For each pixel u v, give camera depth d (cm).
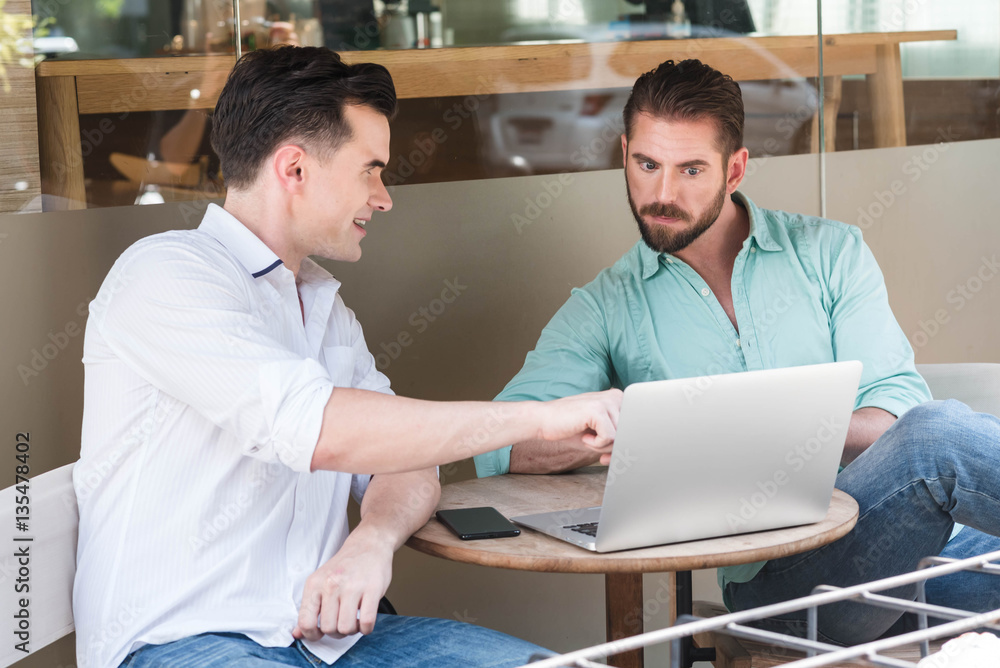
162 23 192
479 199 224
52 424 182
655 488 114
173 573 116
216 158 200
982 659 73
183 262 118
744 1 238
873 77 249
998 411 201
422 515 132
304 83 128
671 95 188
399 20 212
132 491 117
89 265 186
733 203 197
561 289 235
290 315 133
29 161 179
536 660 79
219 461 118
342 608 113
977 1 254
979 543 158
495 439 113
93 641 116
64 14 183
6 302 175
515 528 127
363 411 110
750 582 162
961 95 256
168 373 114
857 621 153
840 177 249
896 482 145
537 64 225
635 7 231
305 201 130
